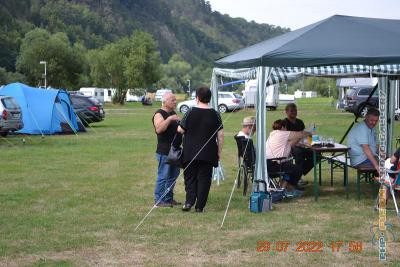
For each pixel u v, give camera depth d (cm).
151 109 4912
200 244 614
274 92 4100
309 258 562
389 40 787
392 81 997
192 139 743
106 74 6694
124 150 1551
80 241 626
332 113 3597
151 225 696
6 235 649
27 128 1988
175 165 757
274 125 895
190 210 776
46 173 1123
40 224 701
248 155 872
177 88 11219
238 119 3147
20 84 2027
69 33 14125
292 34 856
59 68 6938
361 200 845
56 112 2053
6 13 12156
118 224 702
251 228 681
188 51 19025
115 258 567
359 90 3133
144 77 6506
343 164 888
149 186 980
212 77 997
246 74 874
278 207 800
